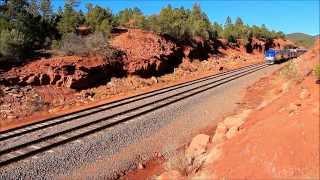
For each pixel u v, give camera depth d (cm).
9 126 2173
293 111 945
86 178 1267
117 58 3578
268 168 800
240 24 8894
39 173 1294
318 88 1046
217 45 6625
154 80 3725
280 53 5831
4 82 2634
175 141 1642
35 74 2800
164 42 4544
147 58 3856
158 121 1984
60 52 3266
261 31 8969
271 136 880
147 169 1368
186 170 1064
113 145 1591
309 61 1711
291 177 753
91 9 4488
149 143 1625
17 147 1538
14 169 1320
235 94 2739
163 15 5503
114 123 1906
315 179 724
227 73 4388
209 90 2992
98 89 3134
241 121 1296
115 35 4191
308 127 833
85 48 3366
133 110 2269
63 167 1349
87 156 1457
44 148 1509
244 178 817
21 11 3362
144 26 4741
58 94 2795
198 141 1305
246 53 7506
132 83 3453
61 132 1744
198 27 5834
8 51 2867
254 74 4022
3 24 3162
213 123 1928
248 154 880
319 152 766
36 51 3238
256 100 2341
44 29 3569
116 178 1302
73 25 3778
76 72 3020
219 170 907
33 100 2583
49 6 3762
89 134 1733
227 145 1026
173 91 3083
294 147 807
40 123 2073
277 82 2622
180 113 2177
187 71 4456
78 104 2741
